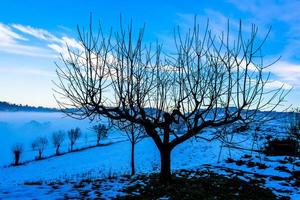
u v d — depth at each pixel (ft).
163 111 38.73
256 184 43.60
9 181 124.26
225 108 32.09
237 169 57.06
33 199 35.19
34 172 163.43
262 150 80.53
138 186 41.70
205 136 160.97
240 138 113.91
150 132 40.24
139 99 35.83
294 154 68.23
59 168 165.07
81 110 33.47
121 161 145.38
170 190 37.70
